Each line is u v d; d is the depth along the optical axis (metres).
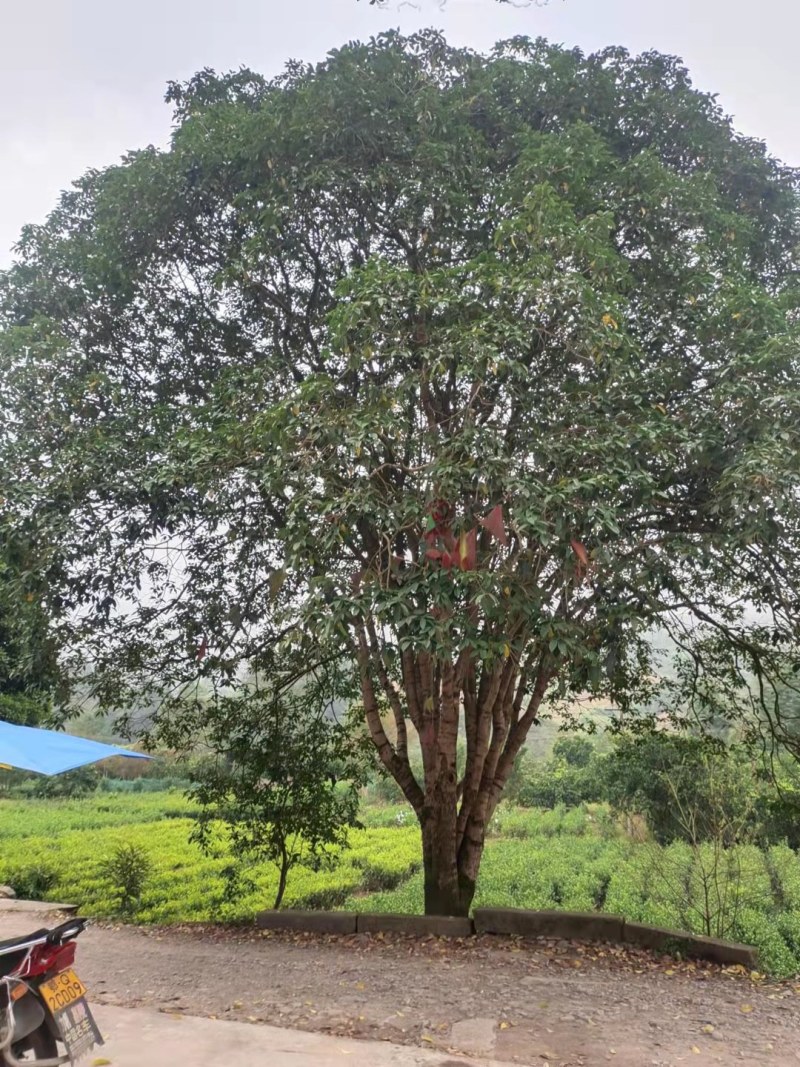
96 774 39.53
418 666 9.42
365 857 19.12
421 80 8.36
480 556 6.29
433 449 6.28
